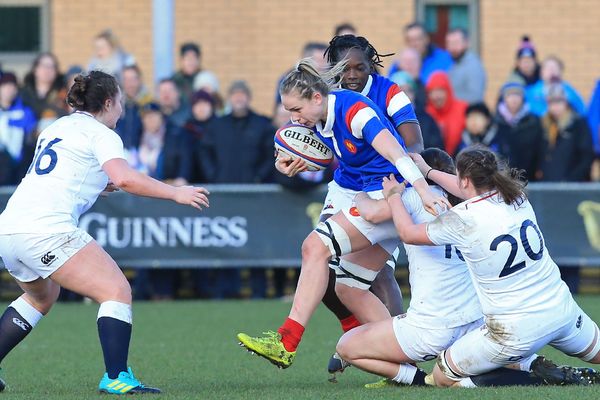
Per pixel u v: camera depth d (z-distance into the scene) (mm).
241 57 55062
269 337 22250
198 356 29266
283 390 22484
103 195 23594
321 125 22625
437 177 22812
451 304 22359
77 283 21531
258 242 42281
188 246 42281
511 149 42625
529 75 46812
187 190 21281
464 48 46375
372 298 23797
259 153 42594
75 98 22219
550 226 42250
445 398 20375
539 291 21641
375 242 22891
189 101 46250
